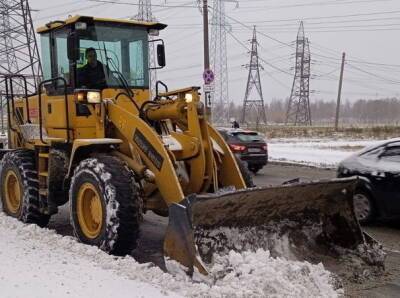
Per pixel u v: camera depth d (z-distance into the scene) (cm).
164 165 606
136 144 643
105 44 732
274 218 592
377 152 858
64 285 483
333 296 492
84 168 635
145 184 660
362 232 611
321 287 504
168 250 525
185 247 510
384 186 821
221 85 5175
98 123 682
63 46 744
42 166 771
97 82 721
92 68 720
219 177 687
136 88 757
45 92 779
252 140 1595
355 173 863
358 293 522
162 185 610
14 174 799
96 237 618
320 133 4225
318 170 1727
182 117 661
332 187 602
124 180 600
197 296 467
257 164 1603
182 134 655
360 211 855
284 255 573
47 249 618
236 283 481
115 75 736
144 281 510
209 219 538
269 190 552
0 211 846
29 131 816
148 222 855
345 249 609
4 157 830
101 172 608
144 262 628
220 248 542
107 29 735
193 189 645
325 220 623
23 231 708
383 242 751
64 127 729
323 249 603
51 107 762
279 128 5231
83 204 644
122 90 736
